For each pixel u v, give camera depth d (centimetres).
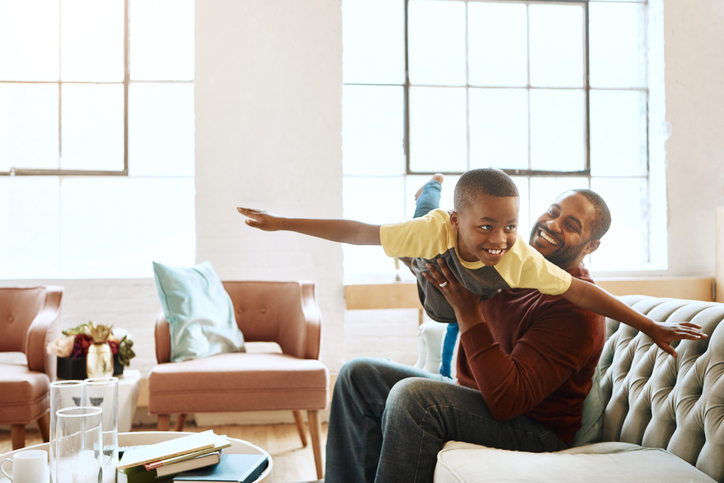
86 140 351
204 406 233
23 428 234
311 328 262
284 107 342
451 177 378
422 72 376
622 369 167
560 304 149
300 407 239
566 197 162
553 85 385
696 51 373
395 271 373
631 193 390
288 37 342
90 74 351
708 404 132
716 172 375
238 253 338
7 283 326
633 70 390
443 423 145
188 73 356
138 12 353
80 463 116
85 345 255
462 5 378
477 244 128
